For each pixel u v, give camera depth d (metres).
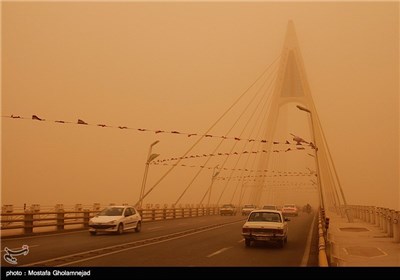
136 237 22.94
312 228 31.25
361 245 18.28
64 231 26.91
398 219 19.73
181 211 51.91
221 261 13.59
